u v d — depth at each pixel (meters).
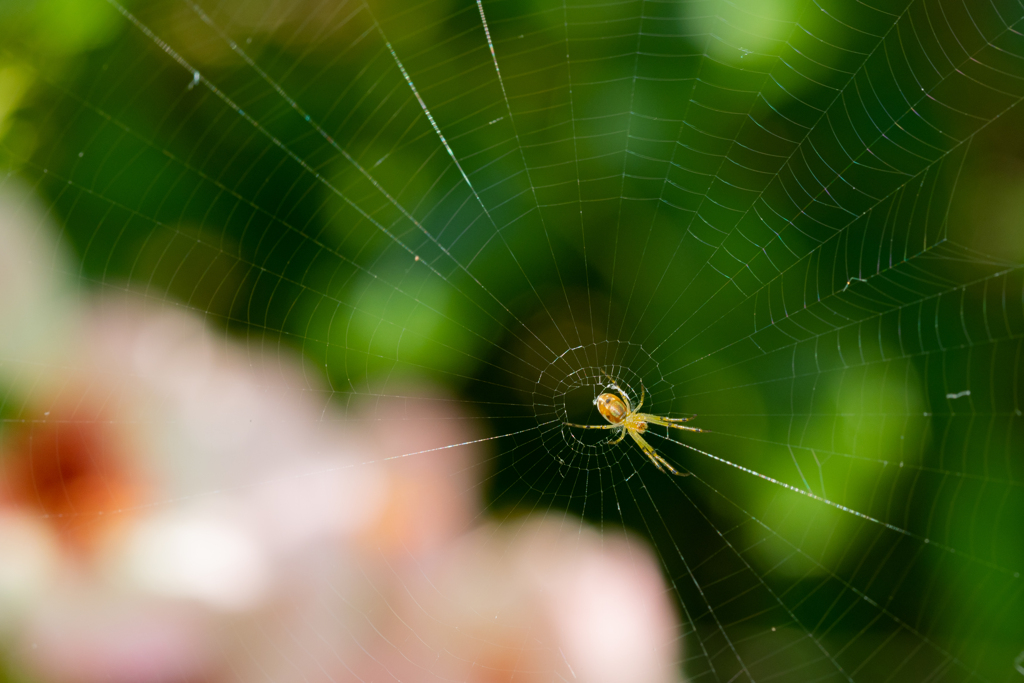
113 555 0.32
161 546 0.32
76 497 0.32
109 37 0.32
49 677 0.32
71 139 0.32
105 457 0.32
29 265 0.32
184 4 0.32
